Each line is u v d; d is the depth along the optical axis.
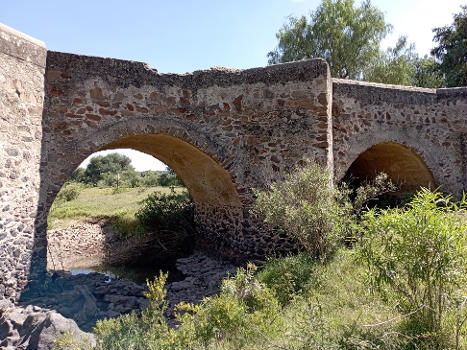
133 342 3.30
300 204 5.94
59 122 6.46
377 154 10.45
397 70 18.05
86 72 6.71
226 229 8.90
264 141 7.75
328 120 7.38
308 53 18.41
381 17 18.31
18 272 5.62
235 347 3.42
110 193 21.81
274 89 7.69
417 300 3.54
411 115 9.27
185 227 11.32
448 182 9.64
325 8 18.19
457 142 9.73
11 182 5.52
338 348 3.05
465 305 3.32
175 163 9.86
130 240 11.70
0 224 5.30
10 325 4.54
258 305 4.39
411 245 3.27
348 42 17.66
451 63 16.47
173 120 7.48
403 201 9.64
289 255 7.11
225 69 7.95
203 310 3.98
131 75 7.13
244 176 7.90
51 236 11.50
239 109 7.91
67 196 19.11
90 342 3.69
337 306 4.22
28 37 5.98
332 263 5.56
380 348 3.01
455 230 3.12
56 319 4.16
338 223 5.73
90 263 9.73
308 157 7.39
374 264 3.41
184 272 8.57
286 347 3.27
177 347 3.28
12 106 5.57
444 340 3.10
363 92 8.64
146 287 7.05
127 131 7.00
